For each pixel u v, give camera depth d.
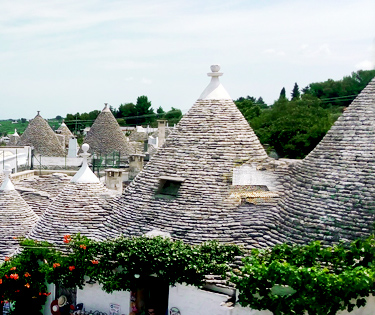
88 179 20.80
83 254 18.53
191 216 17.94
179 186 18.70
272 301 15.32
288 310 15.12
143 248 17.34
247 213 17.83
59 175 29.97
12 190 22.14
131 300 18.22
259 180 18.27
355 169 16.23
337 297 14.56
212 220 17.77
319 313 14.75
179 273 16.89
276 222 17.25
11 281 19.16
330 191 16.38
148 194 19.06
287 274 14.91
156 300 18.72
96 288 18.75
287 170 18.56
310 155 17.75
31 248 19.28
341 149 16.80
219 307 16.33
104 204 20.48
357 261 15.38
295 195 17.17
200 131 19.25
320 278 14.64
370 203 15.60
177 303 17.27
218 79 20.00
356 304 14.74
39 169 43.12
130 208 19.22
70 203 20.30
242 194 18.08
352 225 15.60
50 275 18.94
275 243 16.73
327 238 15.84
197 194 18.25
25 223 21.62
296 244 16.14
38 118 50.34
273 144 35.59
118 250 17.92
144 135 72.19
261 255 16.14
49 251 19.19
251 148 19.08
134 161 39.59
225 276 16.66
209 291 16.72
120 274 18.05
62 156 50.53
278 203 17.77
